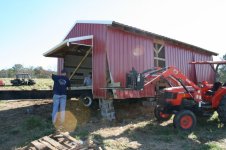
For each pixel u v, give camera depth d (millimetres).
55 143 5441
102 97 10227
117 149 6148
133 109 11609
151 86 12078
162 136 7234
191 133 7543
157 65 13141
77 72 14781
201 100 8406
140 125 8711
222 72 9250
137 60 11750
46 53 12906
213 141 6801
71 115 10102
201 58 17906
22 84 29562
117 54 10805
